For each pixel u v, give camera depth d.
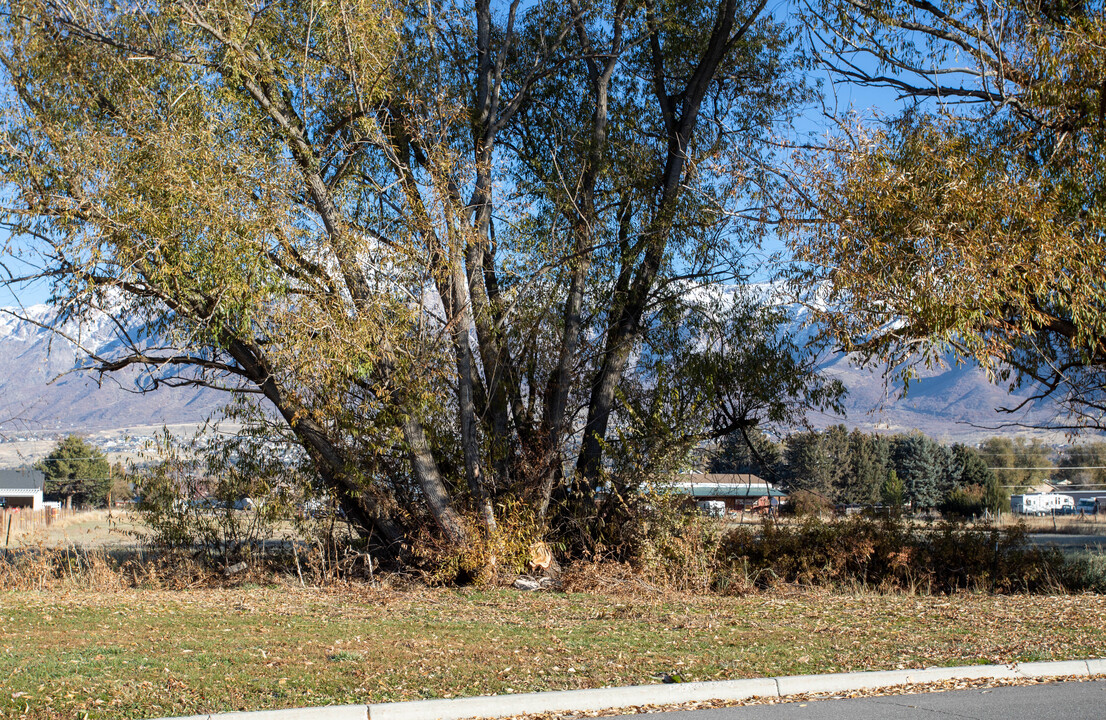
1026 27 13.59
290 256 13.59
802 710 6.59
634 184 18.55
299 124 15.00
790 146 13.66
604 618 11.33
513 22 17.72
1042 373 15.12
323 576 15.98
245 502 17.39
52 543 19.61
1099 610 11.53
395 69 15.57
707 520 17.47
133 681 6.97
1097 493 72.88
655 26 19.05
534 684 7.03
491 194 16.38
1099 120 12.95
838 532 18.14
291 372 14.12
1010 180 12.88
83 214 13.09
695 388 17.86
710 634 9.73
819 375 18.09
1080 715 6.33
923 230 12.20
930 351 12.37
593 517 17.41
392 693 6.68
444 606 12.73
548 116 19.20
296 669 7.52
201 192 12.84
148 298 14.91
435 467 15.93
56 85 14.15
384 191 15.66
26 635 9.40
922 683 7.45
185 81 14.03
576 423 18.48
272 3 13.99
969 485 66.31
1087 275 12.29
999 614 11.30
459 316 15.18
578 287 17.66
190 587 15.80
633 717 6.42
